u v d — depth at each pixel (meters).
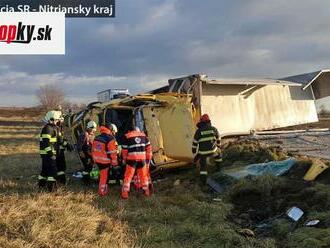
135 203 9.00
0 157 17.53
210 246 6.60
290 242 6.52
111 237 6.74
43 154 9.97
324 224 6.88
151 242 6.77
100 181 9.72
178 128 11.10
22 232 6.57
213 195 9.59
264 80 15.91
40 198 8.55
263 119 15.46
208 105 13.96
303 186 8.65
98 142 9.82
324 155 10.75
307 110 17.20
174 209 8.29
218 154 10.88
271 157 10.91
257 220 7.91
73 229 6.83
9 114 58.31
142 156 9.59
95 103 13.34
